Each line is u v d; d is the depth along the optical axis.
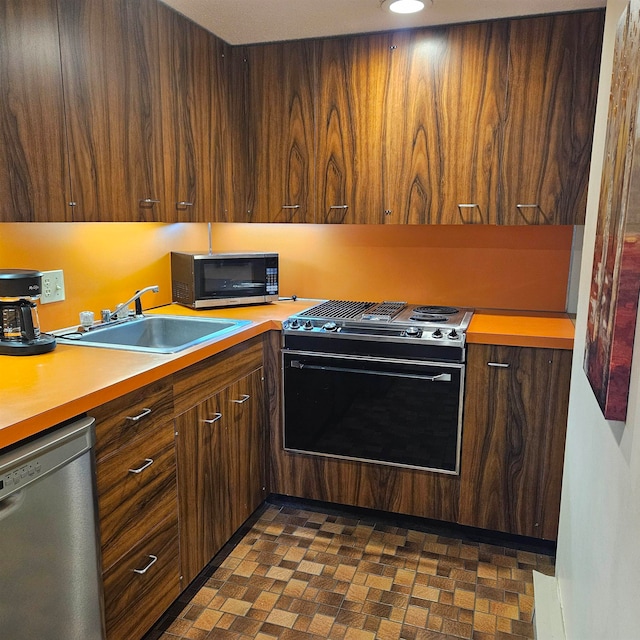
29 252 2.05
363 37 2.51
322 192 2.70
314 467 2.61
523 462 2.31
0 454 1.22
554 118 2.32
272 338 2.56
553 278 2.76
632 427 1.01
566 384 2.20
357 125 2.59
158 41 2.14
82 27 1.77
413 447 2.42
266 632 1.88
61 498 1.36
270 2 2.15
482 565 2.25
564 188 2.36
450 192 2.51
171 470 1.86
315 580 2.14
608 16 1.56
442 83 2.44
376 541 2.41
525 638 1.86
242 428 2.38
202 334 2.54
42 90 1.64
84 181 1.82
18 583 1.26
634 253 0.98
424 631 1.89
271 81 2.68
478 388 2.31
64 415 1.35
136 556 1.70
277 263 2.95
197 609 1.98
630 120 1.00
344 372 2.45
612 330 1.04
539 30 2.28
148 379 1.66
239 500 2.39
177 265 2.87
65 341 2.02
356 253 3.06
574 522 1.66
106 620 1.57
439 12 2.25
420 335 2.35
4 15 1.50
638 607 0.91
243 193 2.81
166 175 2.23
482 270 2.87
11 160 1.56
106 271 2.46
